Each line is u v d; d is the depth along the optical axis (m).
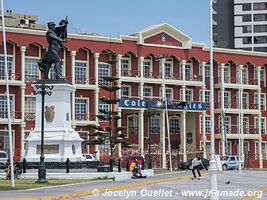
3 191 35.25
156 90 99.50
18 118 85.25
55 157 48.81
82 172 49.25
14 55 86.50
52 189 37.03
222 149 103.50
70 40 90.69
